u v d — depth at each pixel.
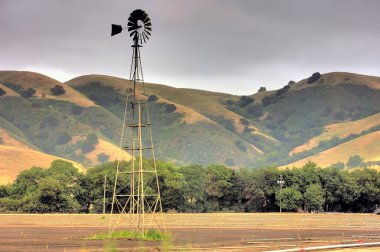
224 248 82.81
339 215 176.00
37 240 93.50
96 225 128.50
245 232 114.38
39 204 181.25
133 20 102.00
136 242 91.69
